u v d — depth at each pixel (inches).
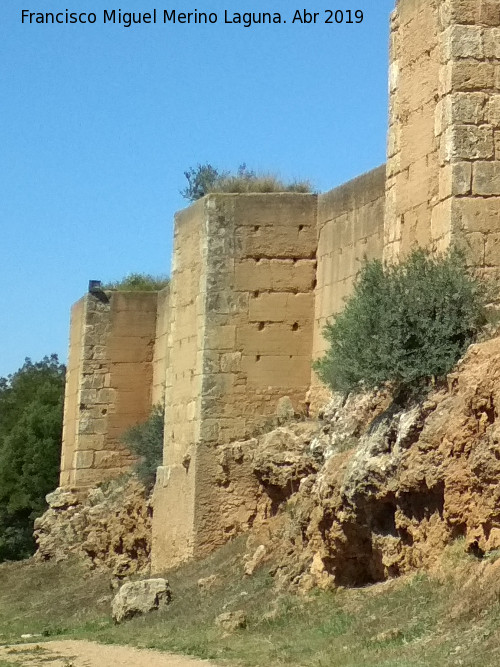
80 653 799.7
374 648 625.3
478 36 774.5
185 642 787.4
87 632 943.0
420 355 740.0
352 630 682.2
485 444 655.1
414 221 819.4
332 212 1085.8
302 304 1115.3
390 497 732.7
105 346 1549.0
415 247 813.2
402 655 593.3
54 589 1373.0
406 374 735.7
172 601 970.7
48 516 1574.8
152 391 1544.0
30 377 2262.6
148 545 1288.1
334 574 807.1
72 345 1617.9
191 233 1161.4
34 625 1101.7
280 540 951.6
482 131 767.7
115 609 980.6
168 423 1184.2
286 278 1115.9
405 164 836.0
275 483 1031.6
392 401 774.5
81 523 1508.4
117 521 1369.3
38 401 2116.1
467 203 762.2
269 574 904.9
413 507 719.1
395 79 854.5
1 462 2026.3
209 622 842.8
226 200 1121.4
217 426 1102.4
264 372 1110.4
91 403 1544.0
